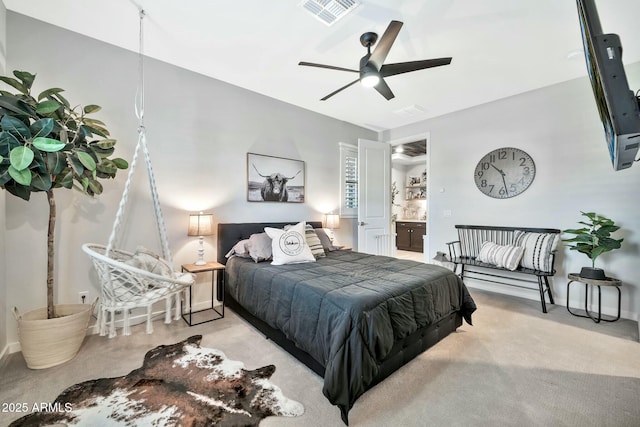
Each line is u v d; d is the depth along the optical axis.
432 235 4.61
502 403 1.66
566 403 1.65
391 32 1.89
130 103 2.75
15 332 2.20
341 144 4.73
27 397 1.67
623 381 1.85
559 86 3.38
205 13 2.22
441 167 4.50
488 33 2.43
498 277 3.93
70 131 2.01
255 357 2.14
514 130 3.73
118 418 1.51
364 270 2.57
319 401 1.67
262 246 3.04
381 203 4.93
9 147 1.57
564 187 3.35
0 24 2.11
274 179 3.84
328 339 1.74
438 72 3.12
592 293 3.18
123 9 2.18
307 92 3.66
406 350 2.05
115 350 2.22
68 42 2.45
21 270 2.23
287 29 2.40
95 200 2.55
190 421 1.50
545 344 2.37
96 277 2.55
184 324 2.77
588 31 1.11
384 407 1.62
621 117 1.03
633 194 2.94
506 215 3.82
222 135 3.37
